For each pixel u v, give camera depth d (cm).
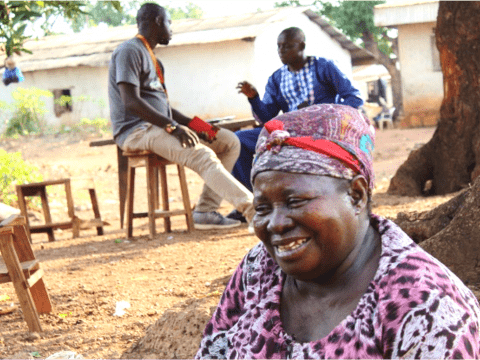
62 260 609
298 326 128
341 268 124
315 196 118
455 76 805
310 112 126
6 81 796
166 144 650
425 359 109
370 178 127
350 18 2756
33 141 2255
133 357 337
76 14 431
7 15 419
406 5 2228
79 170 1543
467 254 369
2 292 517
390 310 114
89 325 405
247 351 130
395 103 2423
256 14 2314
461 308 114
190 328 340
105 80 2452
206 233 693
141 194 1164
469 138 810
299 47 643
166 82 2289
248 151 750
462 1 775
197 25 2341
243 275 144
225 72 2208
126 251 628
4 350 371
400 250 120
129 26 2748
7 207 643
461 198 415
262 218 123
